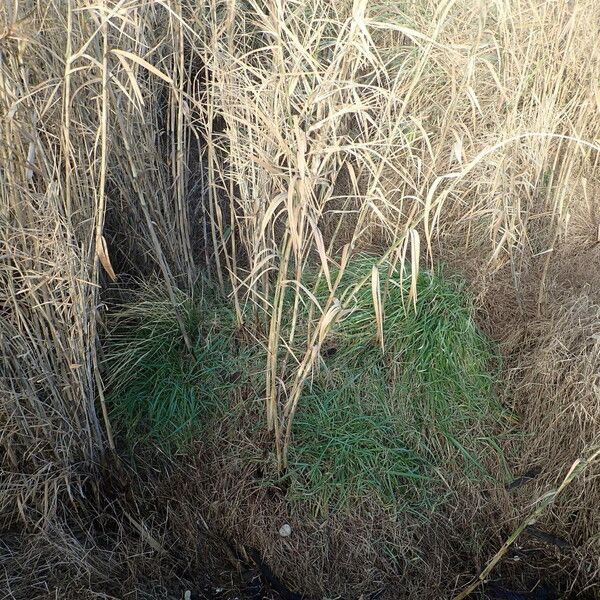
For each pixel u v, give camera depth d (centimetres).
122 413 282
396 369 296
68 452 252
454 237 344
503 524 282
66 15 246
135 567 254
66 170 226
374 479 273
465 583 268
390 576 265
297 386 248
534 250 341
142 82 296
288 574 265
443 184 342
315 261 334
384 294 287
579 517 272
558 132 352
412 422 289
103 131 211
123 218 312
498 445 293
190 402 285
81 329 236
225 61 272
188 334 302
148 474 275
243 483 273
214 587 262
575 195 357
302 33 312
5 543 252
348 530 268
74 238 233
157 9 314
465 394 296
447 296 309
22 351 234
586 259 339
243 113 281
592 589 264
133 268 325
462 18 364
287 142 244
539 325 313
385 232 347
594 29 331
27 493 252
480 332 315
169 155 336
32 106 231
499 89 318
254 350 299
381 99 349
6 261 228
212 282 323
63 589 242
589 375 274
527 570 273
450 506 279
